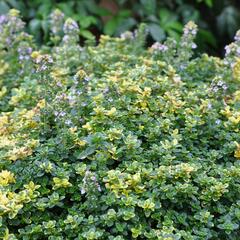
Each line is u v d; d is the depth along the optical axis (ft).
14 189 10.30
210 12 21.93
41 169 10.35
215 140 11.65
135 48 15.69
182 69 13.94
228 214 10.04
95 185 9.61
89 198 9.67
